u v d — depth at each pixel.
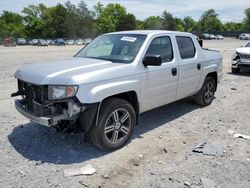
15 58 20.05
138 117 4.86
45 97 3.95
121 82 4.36
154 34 5.22
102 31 98.44
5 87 8.96
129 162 4.08
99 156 4.24
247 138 5.02
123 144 4.56
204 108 6.89
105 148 4.31
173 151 4.47
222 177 3.73
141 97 4.80
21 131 5.11
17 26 101.25
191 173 3.82
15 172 3.74
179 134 5.18
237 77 11.72
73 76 3.89
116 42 5.23
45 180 3.58
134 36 5.21
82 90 3.87
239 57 12.26
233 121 5.95
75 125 4.19
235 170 3.91
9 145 4.54
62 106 3.99
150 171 3.85
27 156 4.19
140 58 4.76
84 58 5.07
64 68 4.26
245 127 5.61
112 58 4.89
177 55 5.64
